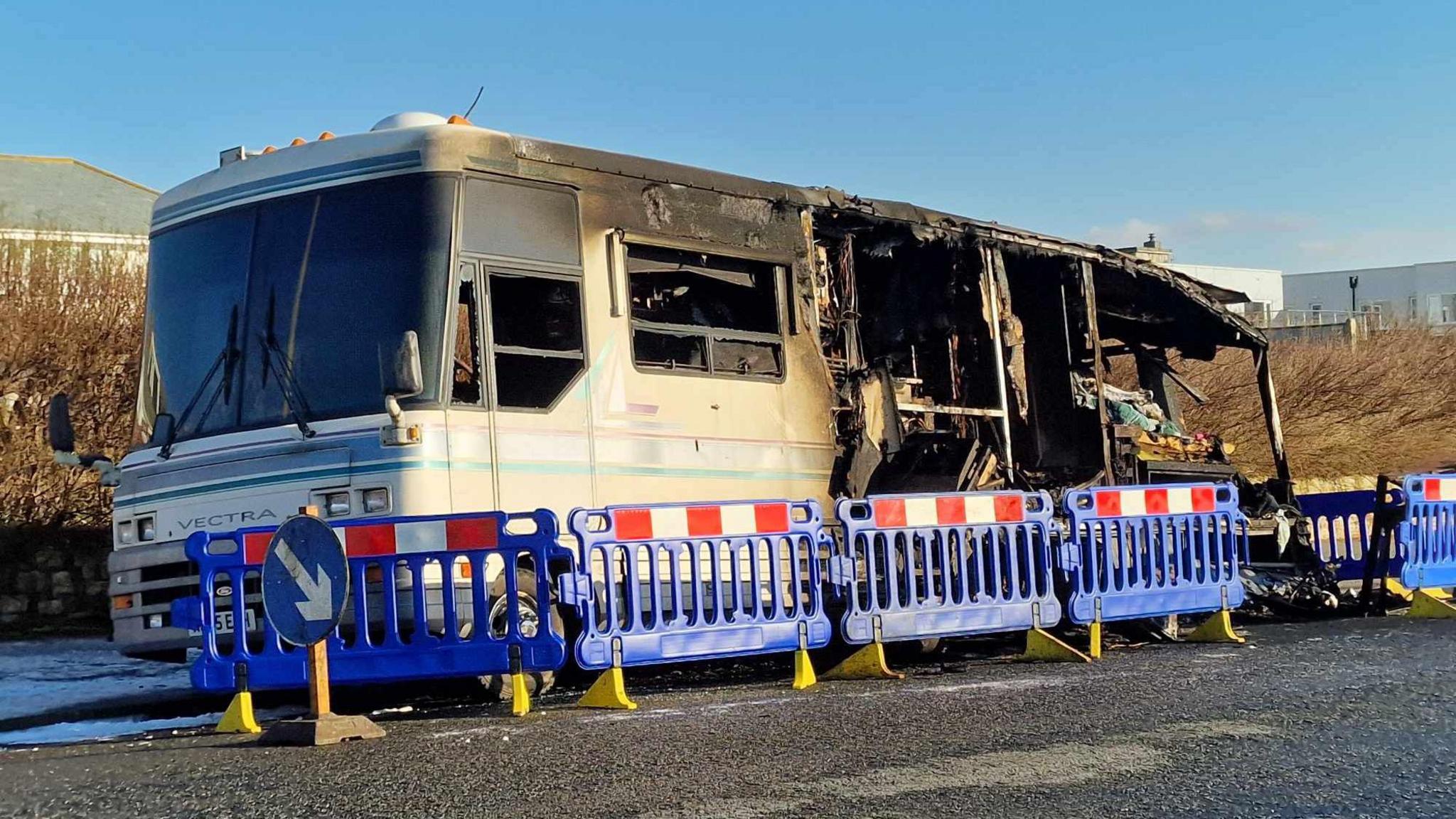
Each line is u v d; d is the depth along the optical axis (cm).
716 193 1092
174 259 992
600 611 885
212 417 940
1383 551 1423
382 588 861
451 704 920
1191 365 2802
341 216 930
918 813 562
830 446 1150
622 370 1001
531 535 835
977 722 755
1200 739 704
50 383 1648
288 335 925
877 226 1254
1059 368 1454
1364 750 676
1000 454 1345
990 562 1087
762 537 942
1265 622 1392
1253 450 2783
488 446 909
